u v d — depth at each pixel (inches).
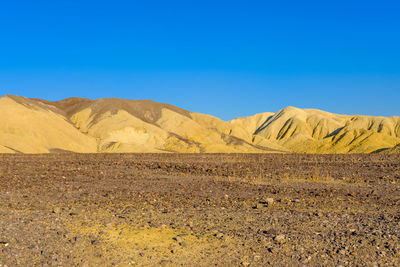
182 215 421.7
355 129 6048.2
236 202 499.5
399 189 604.4
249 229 362.6
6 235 324.8
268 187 624.7
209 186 643.5
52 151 3668.8
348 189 606.5
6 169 927.0
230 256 295.0
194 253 301.0
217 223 386.0
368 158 1304.1
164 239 333.4
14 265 267.4
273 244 318.3
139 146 4165.8
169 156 1545.3
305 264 279.1
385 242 318.3
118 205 480.1
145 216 416.5
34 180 719.7
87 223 379.6
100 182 697.6
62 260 279.9
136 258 289.9
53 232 342.6
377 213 430.3
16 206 471.2
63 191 593.6
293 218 405.1
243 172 846.5
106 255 293.4
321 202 496.7
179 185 658.2
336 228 363.9
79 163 1109.7
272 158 1349.7
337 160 1222.3
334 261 283.1
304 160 1232.8
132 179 739.4
